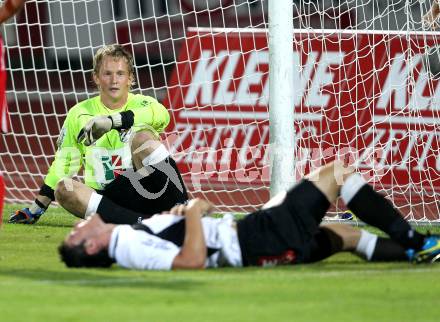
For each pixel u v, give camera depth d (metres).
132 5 52.12
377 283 17.61
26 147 47.09
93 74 28.02
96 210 25.41
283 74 28.70
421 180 35.56
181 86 37.94
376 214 19.50
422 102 35.97
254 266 19.44
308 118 35.97
